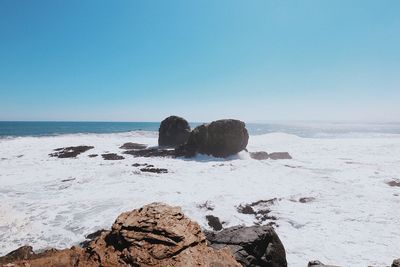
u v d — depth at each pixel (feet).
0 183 61.77
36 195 53.52
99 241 18.04
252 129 323.78
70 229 38.45
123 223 18.44
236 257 24.45
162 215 18.97
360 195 53.47
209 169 79.00
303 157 100.53
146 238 16.87
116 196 53.11
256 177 68.95
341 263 29.78
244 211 46.01
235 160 93.40
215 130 99.45
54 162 86.94
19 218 41.60
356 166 82.74
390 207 46.80
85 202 49.57
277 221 41.78
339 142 146.51
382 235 36.35
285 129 321.52
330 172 74.49
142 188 58.75
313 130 298.15
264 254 26.78
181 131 127.24
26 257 23.97
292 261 30.37
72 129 289.74
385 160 93.45
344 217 42.68
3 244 33.83
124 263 15.49
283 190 56.90
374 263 29.71
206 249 17.11
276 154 100.58
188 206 47.67
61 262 16.61
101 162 88.17
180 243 16.76
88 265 15.85
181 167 81.66
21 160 88.94
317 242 34.73
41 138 151.43
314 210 45.83
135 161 90.94
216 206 47.44
